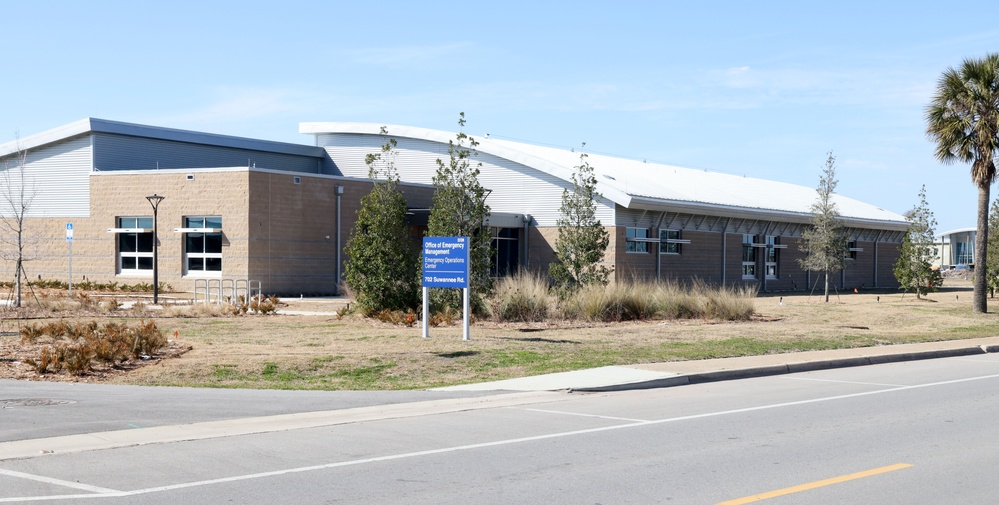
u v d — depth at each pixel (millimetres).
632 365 18125
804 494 8383
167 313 28266
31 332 20594
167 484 8656
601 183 44719
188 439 10977
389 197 27422
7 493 8258
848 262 61812
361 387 15664
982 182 34562
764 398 14906
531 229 47531
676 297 29312
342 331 23000
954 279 86562
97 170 45562
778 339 23094
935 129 35469
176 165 49312
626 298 28156
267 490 8445
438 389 15359
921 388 16281
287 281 41250
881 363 20969
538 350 19438
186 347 19531
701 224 50031
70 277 39781
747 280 53531
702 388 16234
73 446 10453
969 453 10312
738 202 52156
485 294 27062
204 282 40938
